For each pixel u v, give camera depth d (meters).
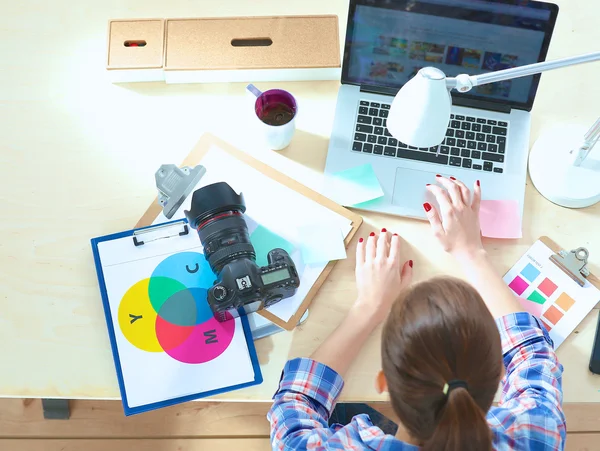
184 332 1.03
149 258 1.07
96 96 1.18
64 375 1.01
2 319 1.04
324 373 0.96
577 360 1.05
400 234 1.12
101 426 1.62
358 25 1.12
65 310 1.05
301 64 1.18
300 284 1.07
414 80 0.84
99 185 1.12
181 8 1.24
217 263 0.99
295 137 1.17
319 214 1.11
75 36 1.21
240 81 1.20
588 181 1.12
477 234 1.08
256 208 1.11
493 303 1.02
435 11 1.09
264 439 1.63
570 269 1.08
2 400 1.62
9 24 1.20
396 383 0.72
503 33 1.10
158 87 1.19
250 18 1.20
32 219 1.10
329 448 0.84
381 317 1.03
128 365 1.01
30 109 1.16
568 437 1.65
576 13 1.26
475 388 0.70
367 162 1.14
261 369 1.03
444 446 0.66
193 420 1.63
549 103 1.21
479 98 1.17
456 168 1.15
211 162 1.14
